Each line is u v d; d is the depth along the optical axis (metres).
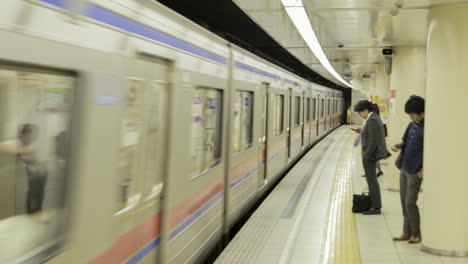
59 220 2.64
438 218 5.83
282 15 7.86
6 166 2.23
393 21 7.53
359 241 6.51
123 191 3.47
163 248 4.34
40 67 2.39
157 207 4.27
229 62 6.66
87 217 2.88
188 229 5.03
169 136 4.37
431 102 5.81
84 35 2.77
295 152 14.50
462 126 5.64
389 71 10.56
